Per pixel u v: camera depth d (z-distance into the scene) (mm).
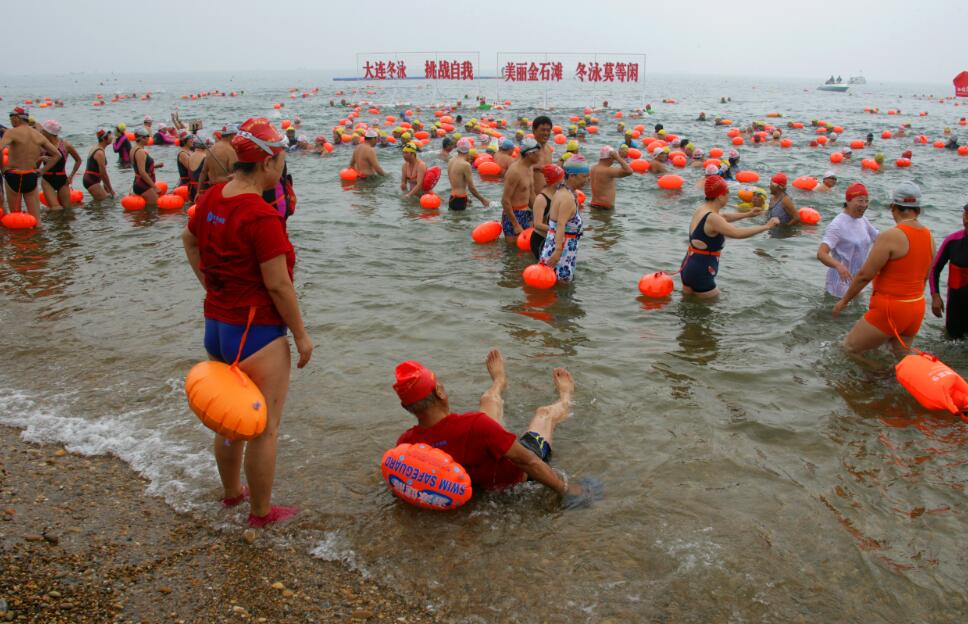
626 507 3922
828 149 23203
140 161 12414
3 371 5539
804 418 5008
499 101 48812
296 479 4168
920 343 6477
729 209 13141
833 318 7117
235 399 3264
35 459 4297
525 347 6238
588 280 8367
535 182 10289
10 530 3578
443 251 9547
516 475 4074
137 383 5352
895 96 90125
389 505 3939
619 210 12609
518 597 3229
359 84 93625
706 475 4262
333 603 3184
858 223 7617
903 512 3928
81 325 6547
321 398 5188
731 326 6891
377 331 6574
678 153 18234
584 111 38781
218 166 9000
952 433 4812
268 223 3289
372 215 11789
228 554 3500
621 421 4922
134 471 4215
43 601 3076
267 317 3453
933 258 6293
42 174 11789
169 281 7977
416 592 3268
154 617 3037
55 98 65438
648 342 6438
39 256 9000
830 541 3654
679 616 3117
